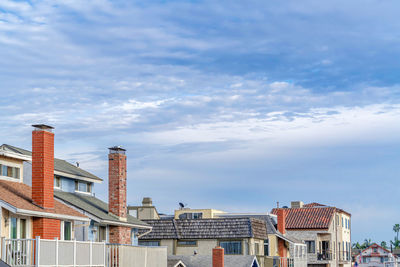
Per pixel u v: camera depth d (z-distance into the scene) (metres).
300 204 90.75
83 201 43.91
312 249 79.81
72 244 32.66
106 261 37.44
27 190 35.97
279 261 62.25
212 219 58.38
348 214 95.06
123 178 45.44
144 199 73.81
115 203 44.56
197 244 57.75
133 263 39.50
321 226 80.94
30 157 37.16
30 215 32.53
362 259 140.62
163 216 83.56
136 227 46.84
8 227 31.39
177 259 51.72
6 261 29.91
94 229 41.62
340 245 88.44
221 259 52.00
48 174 34.62
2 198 30.88
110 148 45.38
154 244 58.09
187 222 58.75
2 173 35.44
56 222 34.62
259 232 58.78
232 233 57.16
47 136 34.84
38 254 29.64
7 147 37.44
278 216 69.81
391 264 129.12
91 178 46.38
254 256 54.47
